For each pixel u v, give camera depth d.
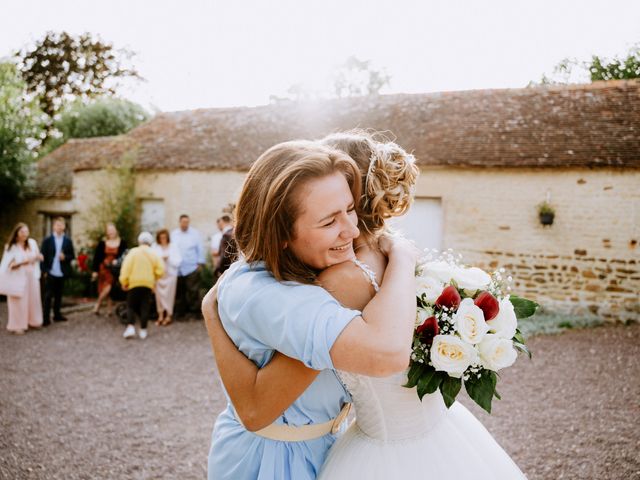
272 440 1.34
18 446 4.08
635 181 8.34
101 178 12.27
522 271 8.99
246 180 1.27
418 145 9.58
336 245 1.18
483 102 10.34
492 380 1.29
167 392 5.40
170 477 3.56
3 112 12.91
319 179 1.12
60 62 23.92
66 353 6.96
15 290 8.06
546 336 7.69
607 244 8.53
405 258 1.29
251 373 1.22
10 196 13.55
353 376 1.30
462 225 9.27
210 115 13.11
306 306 1.10
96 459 3.85
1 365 6.38
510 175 8.98
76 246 12.80
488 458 1.48
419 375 1.27
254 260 1.25
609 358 6.48
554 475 3.50
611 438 4.10
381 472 1.32
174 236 9.50
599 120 9.14
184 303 9.52
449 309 1.29
